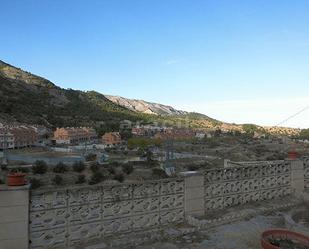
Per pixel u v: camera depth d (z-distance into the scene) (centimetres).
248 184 1277
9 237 795
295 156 1448
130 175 6750
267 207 1235
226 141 14275
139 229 991
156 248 895
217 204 1183
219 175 1191
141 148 11206
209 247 909
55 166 6700
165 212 1042
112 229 945
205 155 10306
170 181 1053
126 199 970
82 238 895
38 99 19350
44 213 846
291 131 18350
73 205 884
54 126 16525
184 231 1001
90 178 6184
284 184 1386
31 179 5491
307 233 975
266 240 866
